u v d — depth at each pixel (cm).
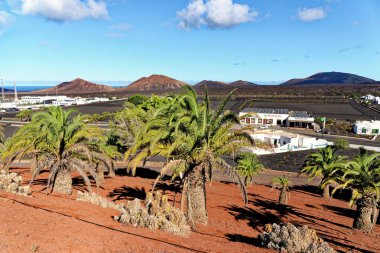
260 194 2431
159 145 1340
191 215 1198
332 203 2455
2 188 1044
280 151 5300
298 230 1057
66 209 958
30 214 773
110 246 662
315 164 2766
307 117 8550
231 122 1294
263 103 17800
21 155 1466
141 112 2702
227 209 1720
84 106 16462
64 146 1497
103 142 2027
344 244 1291
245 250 916
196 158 1297
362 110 13738
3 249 514
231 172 1288
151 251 685
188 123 1278
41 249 555
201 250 805
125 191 1791
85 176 1443
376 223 2039
